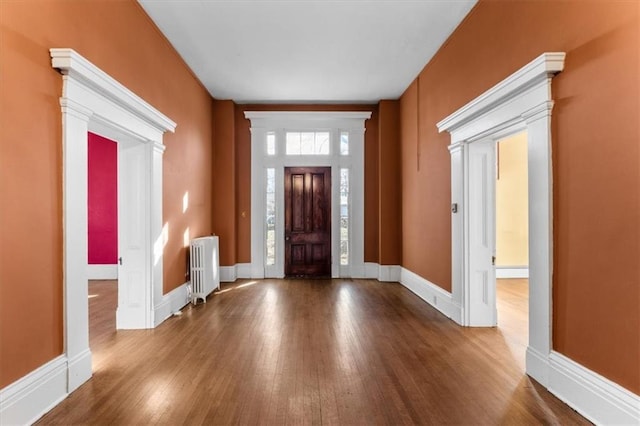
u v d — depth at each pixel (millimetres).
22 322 2232
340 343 3656
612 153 2146
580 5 2383
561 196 2574
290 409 2424
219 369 3049
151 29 4086
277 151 7305
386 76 5805
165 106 4512
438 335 3896
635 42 1997
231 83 6090
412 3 3789
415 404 2488
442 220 4805
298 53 4941
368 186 7344
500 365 3129
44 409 2363
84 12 2875
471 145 4164
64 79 2594
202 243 5324
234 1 3730
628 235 2045
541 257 2746
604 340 2205
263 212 7281
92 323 4367
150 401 2523
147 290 4141
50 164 2496
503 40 3309
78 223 2742
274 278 7281
